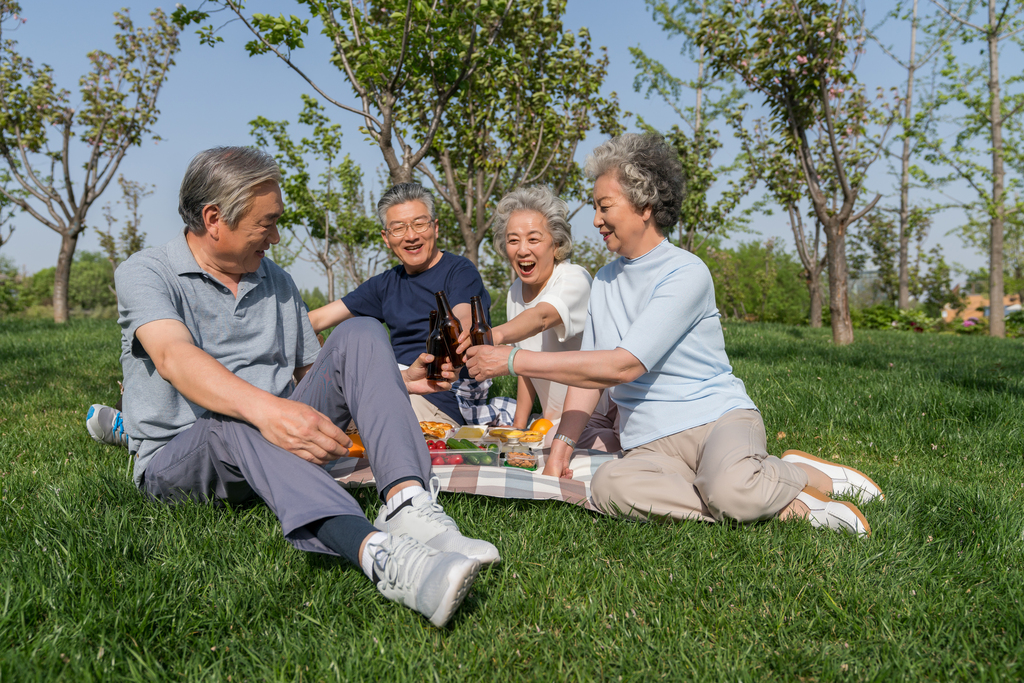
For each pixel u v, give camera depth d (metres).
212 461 1.95
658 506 2.16
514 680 1.40
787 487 2.10
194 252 2.15
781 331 13.47
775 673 1.43
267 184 2.03
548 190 3.20
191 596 1.63
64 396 4.49
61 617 1.50
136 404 2.08
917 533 2.16
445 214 15.54
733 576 1.80
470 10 7.42
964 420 3.83
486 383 3.62
